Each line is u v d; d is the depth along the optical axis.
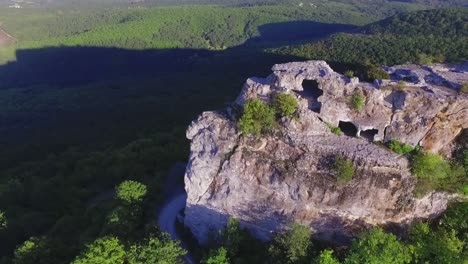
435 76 55.56
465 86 49.94
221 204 55.31
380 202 49.38
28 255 59.28
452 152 50.44
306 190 50.81
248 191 53.62
